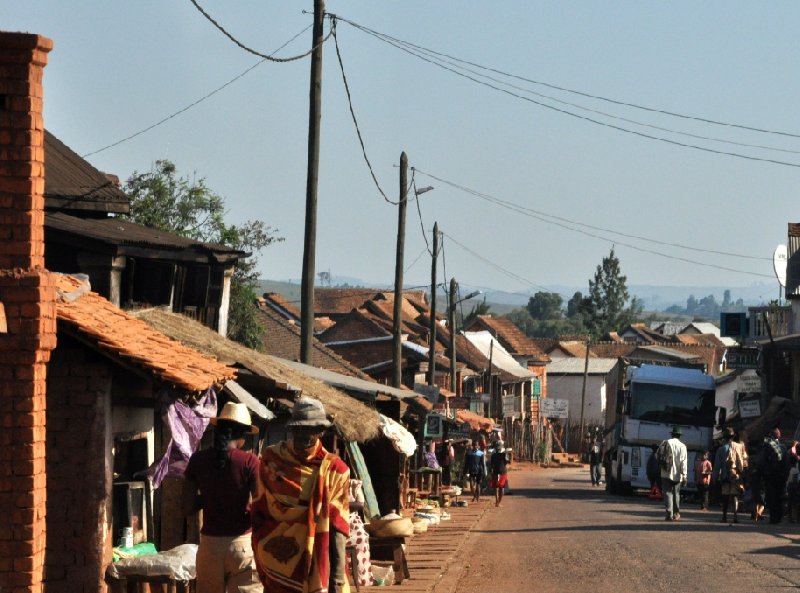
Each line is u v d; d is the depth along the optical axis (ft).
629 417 161.79
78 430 44.32
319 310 305.94
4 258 37.17
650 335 555.69
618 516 113.39
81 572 43.83
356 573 56.08
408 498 110.01
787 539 82.69
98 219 75.97
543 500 155.02
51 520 44.06
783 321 181.68
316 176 87.51
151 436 51.88
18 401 36.42
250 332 155.74
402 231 136.56
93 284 63.98
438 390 150.00
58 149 78.33
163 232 79.15
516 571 66.85
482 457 156.35
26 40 37.04
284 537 31.32
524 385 356.59
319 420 31.58
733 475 101.76
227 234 147.23
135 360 43.29
